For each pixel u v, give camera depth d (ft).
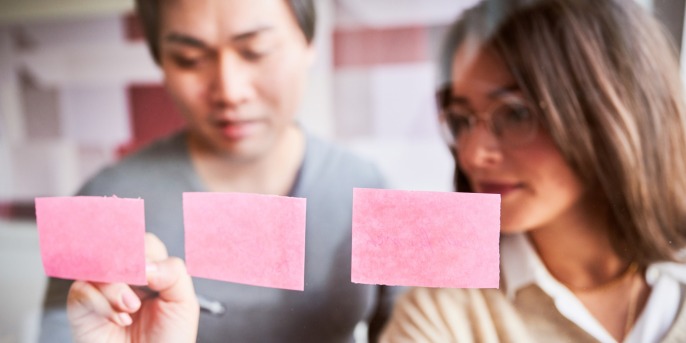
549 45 0.89
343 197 1.03
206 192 0.98
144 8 1.05
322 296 1.04
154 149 1.10
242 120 1.03
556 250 0.95
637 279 0.94
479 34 0.94
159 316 1.01
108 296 1.00
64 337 1.16
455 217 0.86
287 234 0.91
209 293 1.06
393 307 1.05
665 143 0.89
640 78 0.87
